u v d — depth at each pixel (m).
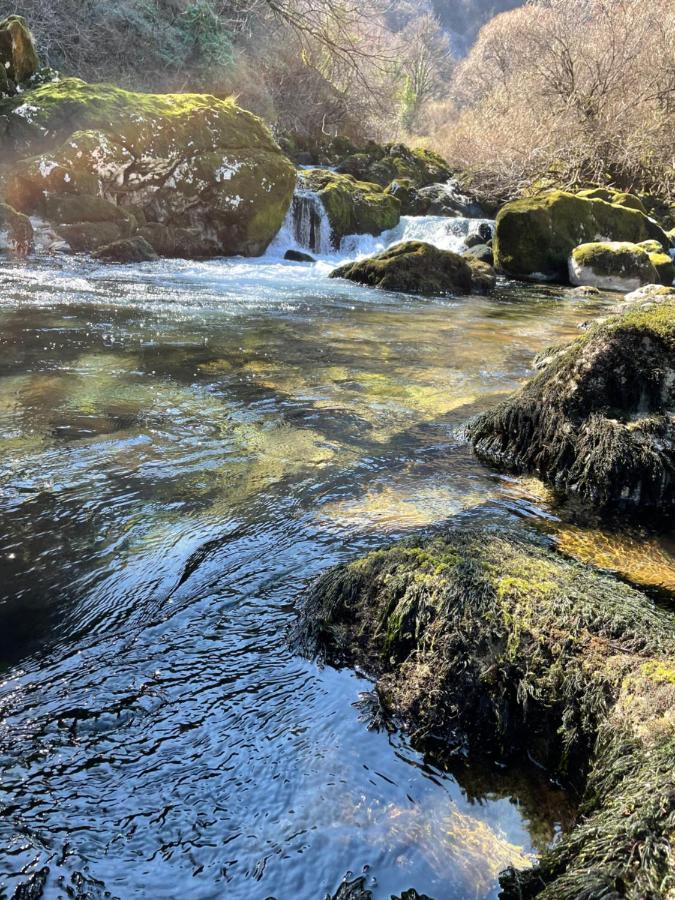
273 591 2.59
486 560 2.39
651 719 1.72
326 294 10.32
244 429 4.26
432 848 1.61
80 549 2.81
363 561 2.47
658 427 3.75
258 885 1.50
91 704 1.98
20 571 2.63
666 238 16.58
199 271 11.41
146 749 1.83
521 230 14.62
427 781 1.80
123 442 3.91
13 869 1.48
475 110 32.31
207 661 2.20
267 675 2.15
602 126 22.91
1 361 5.30
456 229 17.75
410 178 24.08
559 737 1.89
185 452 3.84
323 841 1.61
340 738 1.92
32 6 19.61
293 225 15.59
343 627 2.31
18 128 11.59
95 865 1.52
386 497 3.47
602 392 3.94
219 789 1.73
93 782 1.72
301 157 23.36
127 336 6.46
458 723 1.97
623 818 1.50
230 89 23.59
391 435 4.36
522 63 30.64
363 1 32.12
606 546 3.13
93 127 11.82
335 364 6.04
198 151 12.85
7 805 1.64
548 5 40.47
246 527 3.06
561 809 1.74
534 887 1.50
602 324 4.20
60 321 6.82
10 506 3.10
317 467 3.78
